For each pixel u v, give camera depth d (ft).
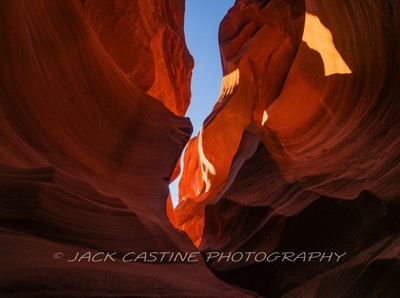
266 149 32.50
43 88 23.12
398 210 18.45
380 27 25.00
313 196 23.16
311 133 33.12
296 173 27.99
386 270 15.44
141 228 19.34
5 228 12.39
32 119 20.83
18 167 15.64
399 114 23.38
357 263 17.97
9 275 9.11
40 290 8.94
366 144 25.09
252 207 27.73
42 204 14.11
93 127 27.94
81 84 28.37
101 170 25.77
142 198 27.04
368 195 20.21
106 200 18.97
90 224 16.22
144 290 11.59
